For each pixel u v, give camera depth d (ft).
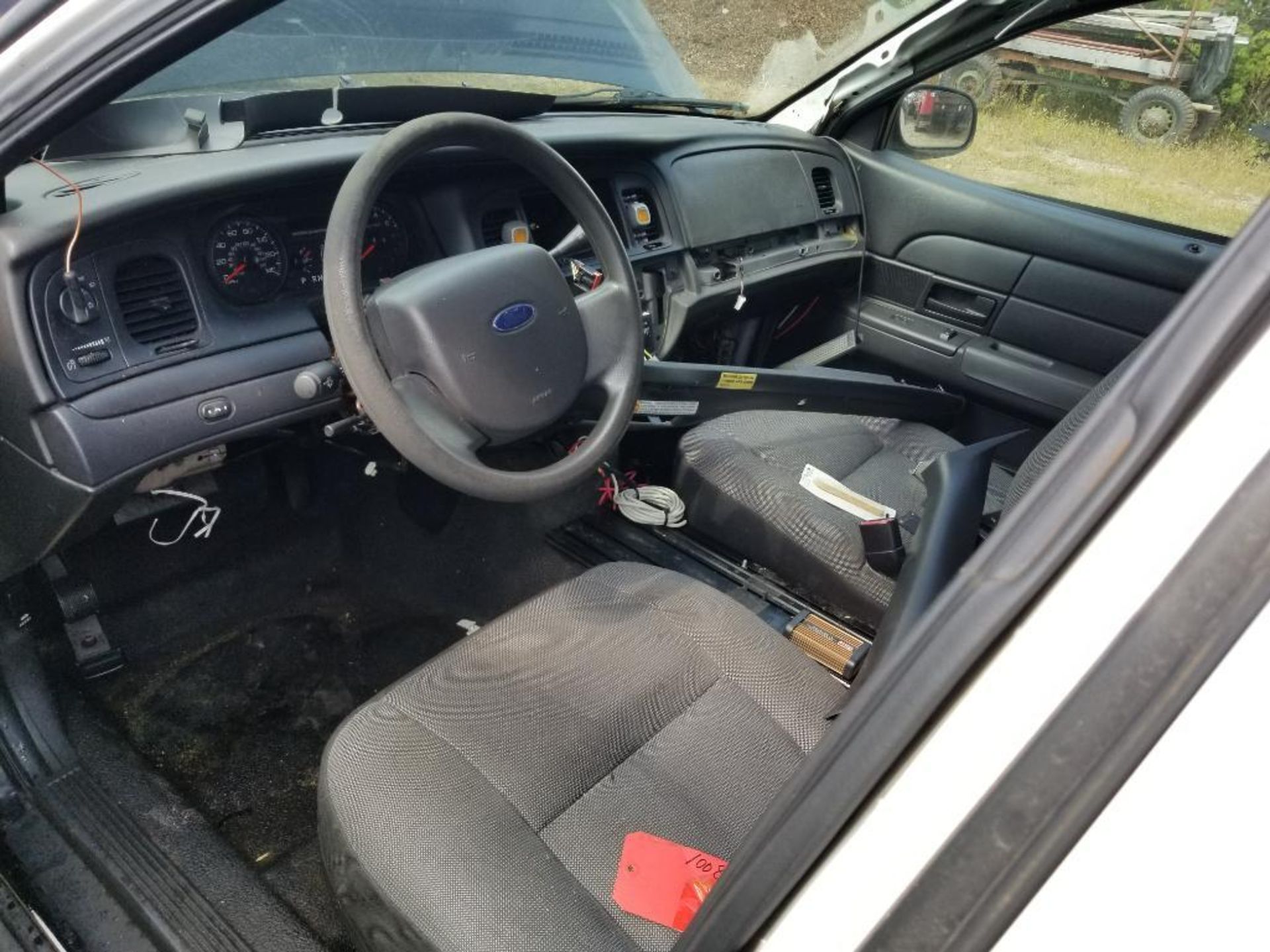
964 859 1.75
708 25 8.63
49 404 4.55
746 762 4.08
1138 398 1.65
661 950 3.34
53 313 4.53
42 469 4.74
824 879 1.96
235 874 5.21
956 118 8.52
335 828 3.65
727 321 8.60
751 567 6.62
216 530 6.81
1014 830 1.70
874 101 8.80
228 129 5.59
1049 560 1.69
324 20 6.57
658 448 7.70
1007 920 1.73
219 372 5.04
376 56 6.93
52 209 4.56
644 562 6.73
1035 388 8.29
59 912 4.57
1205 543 1.54
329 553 7.40
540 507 7.23
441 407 4.50
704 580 6.53
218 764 6.05
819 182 8.87
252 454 6.18
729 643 4.54
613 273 5.05
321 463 6.98
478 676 4.25
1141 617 1.59
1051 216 8.00
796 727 4.25
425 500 7.23
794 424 7.30
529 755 3.93
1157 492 1.59
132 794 5.52
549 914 3.35
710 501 6.72
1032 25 7.66
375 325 4.43
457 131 4.50
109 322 4.72
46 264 4.47
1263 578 1.51
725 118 8.89
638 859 3.60
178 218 4.92
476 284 4.49
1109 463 1.65
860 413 6.97
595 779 3.90
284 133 5.81
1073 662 1.65
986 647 1.75
